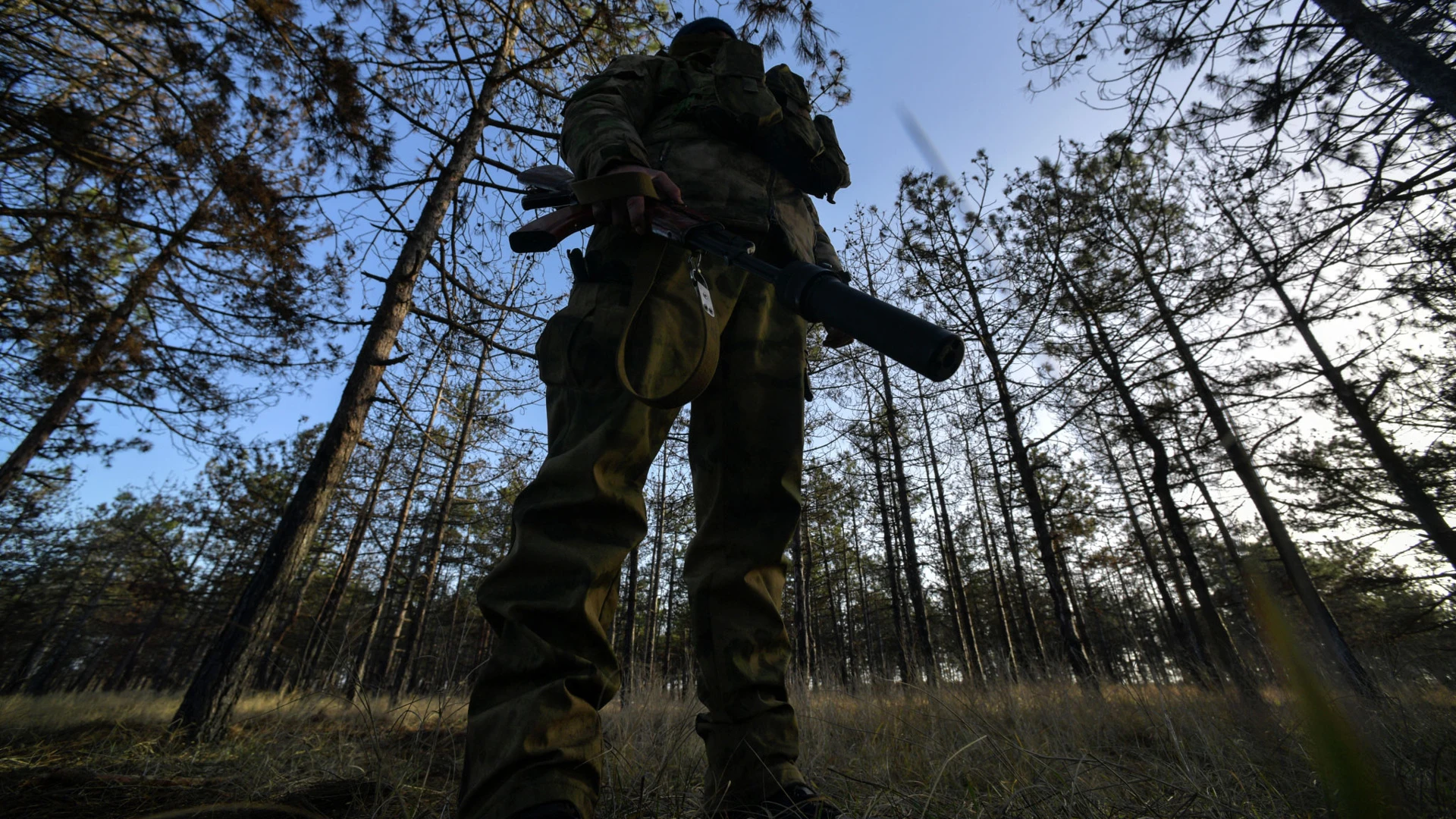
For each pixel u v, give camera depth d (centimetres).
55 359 662
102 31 490
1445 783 138
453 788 150
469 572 1819
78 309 657
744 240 102
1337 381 730
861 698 334
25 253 588
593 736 93
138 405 751
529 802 82
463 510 1689
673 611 2242
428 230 505
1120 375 824
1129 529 1947
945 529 1588
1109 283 803
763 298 141
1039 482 1491
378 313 479
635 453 112
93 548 1794
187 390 735
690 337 122
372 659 1598
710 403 138
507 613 96
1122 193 772
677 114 143
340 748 191
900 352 76
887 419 1289
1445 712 232
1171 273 720
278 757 211
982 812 117
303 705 237
